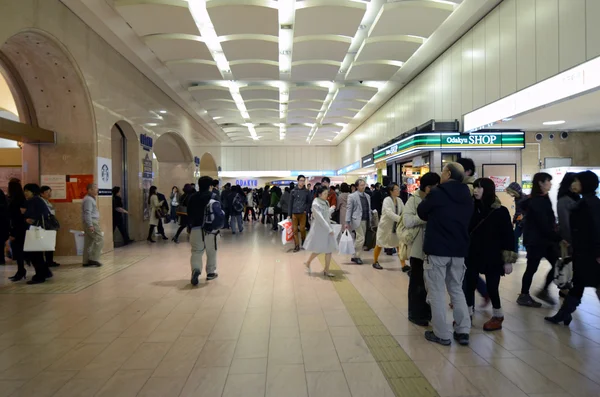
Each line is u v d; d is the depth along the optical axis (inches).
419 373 116.3
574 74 223.8
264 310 179.9
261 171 1230.3
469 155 375.9
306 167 1235.9
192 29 321.7
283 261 306.8
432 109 442.3
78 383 112.1
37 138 298.8
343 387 108.6
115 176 434.0
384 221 263.0
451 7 305.3
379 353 131.0
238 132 925.8
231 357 129.0
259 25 315.3
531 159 370.9
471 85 354.0
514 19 289.1
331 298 199.3
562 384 109.1
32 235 228.1
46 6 265.1
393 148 502.0
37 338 147.1
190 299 198.8
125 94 396.5
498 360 124.6
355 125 851.4
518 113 281.6
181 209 429.1
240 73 454.9
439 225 136.3
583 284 147.5
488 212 153.6
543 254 180.7
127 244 411.8
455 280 139.4
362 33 367.2
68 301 196.2
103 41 347.6
